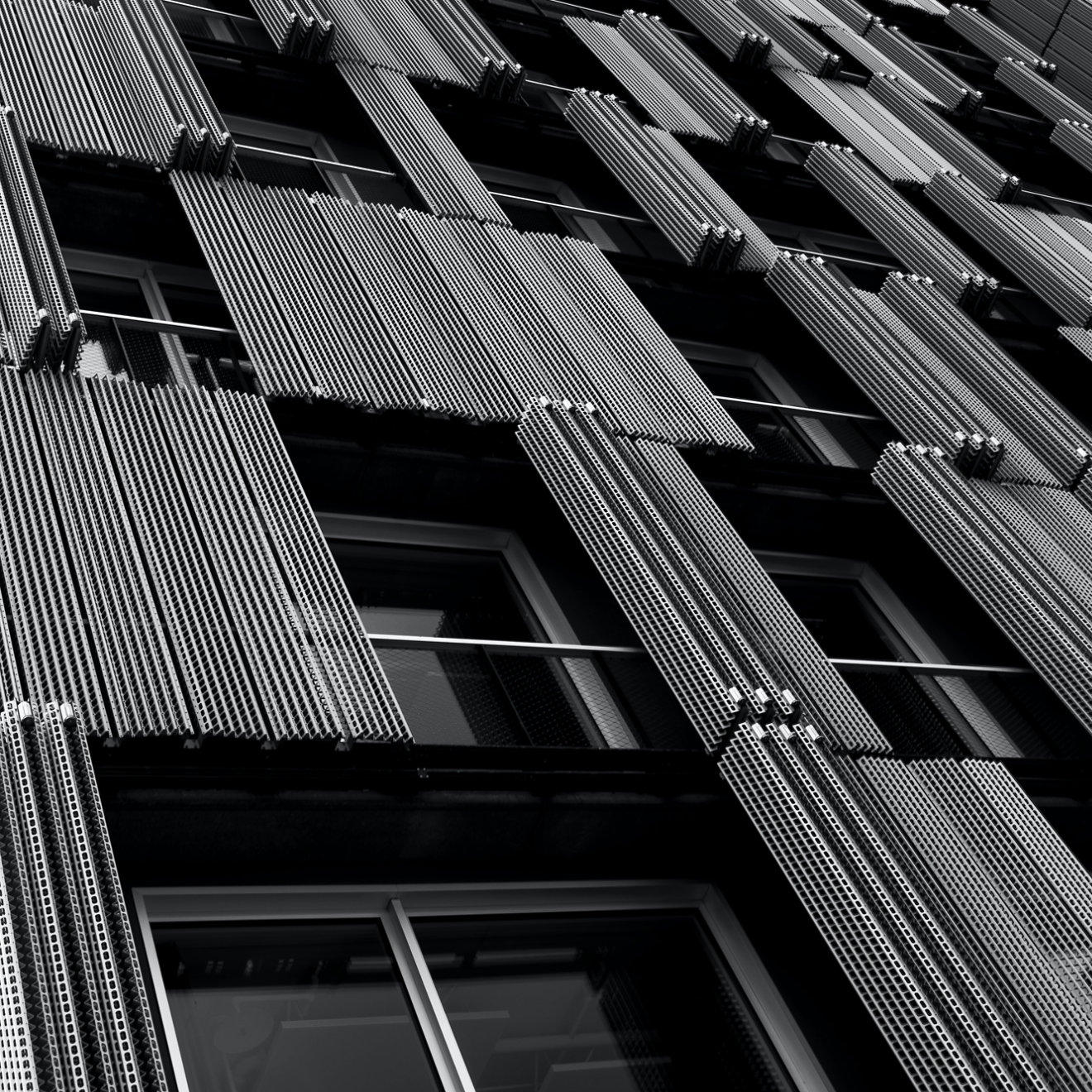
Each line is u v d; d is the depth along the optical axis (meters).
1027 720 11.11
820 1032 8.26
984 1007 7.78
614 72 17.14
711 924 8.66
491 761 8.08
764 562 12.41
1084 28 23.31
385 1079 6.91
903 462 12.35
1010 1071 7.59
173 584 7.89
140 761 7.01
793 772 8.52
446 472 10.27
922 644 12.14
